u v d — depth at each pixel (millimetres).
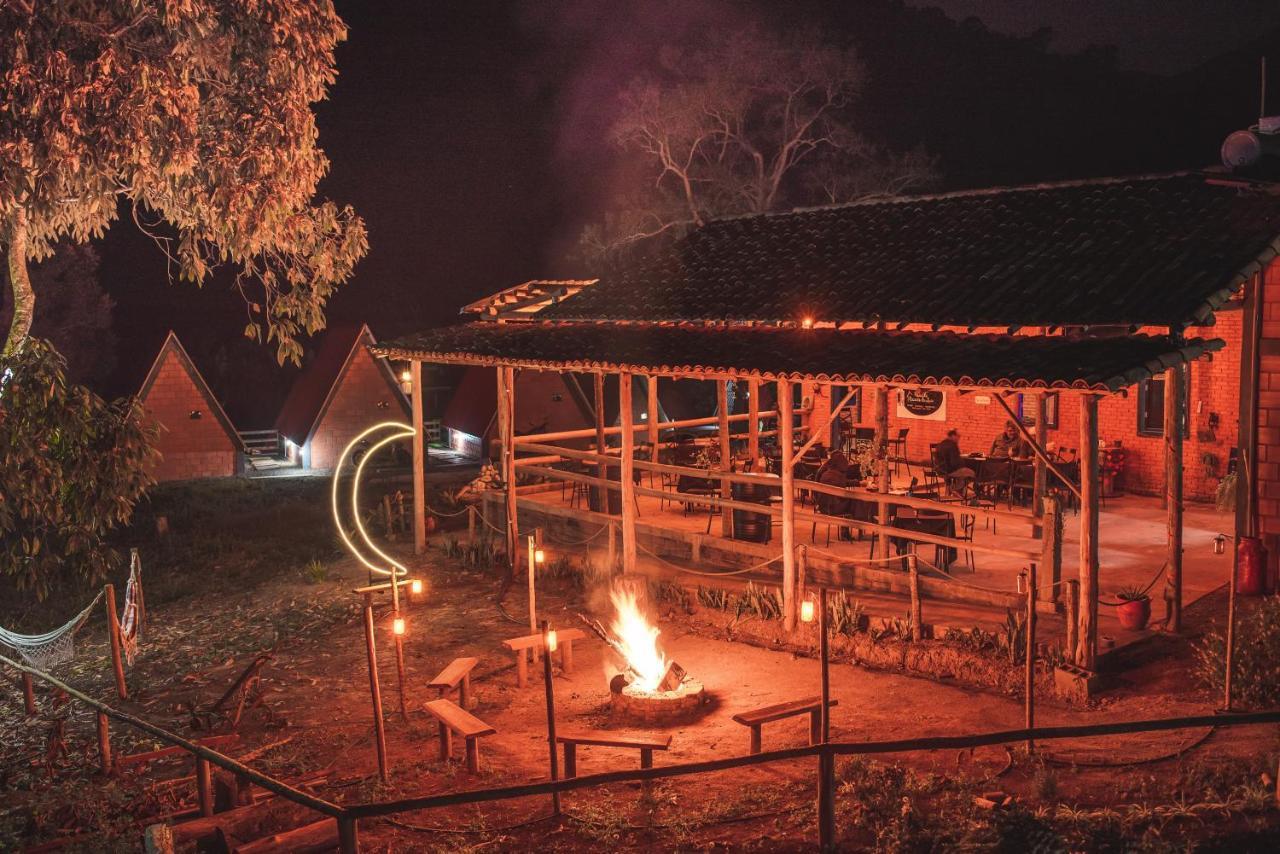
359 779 10211
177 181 16766
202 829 8703
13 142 14109
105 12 14969
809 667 13094
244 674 12688
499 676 13727
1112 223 14422
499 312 22297
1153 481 19969
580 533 19703
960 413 22484
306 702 13328
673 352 15297
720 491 19359
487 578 18969
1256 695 10203
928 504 14633
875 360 12922
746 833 8227
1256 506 13836
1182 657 11703
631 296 18906
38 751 12547
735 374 13906
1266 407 13734
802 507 18891
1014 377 11258
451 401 48562
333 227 17312
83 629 19750
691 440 23938
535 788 7062
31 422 14727
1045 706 11039
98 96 14453
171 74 15047
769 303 16234
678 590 15734
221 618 18828
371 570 20781
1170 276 12359
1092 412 11125
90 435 15242
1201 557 15586
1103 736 9812
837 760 9422
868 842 7797
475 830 8773
